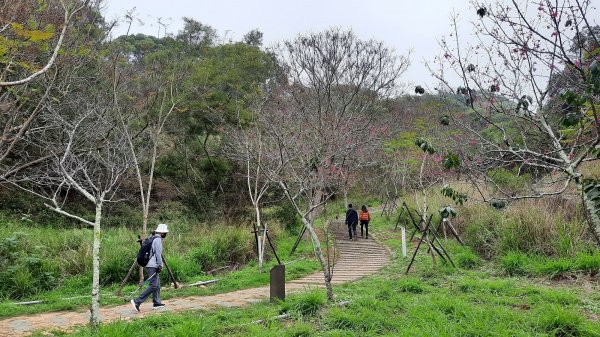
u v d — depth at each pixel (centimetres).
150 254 848
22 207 1770
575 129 468
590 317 613
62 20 888
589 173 1140
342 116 1652
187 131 2066
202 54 2195
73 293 1034
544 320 572
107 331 573
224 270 1413
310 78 1906
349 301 744
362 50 1970
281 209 2138
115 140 1181
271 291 829
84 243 1295
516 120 510
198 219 2069
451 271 1028
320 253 782
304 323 643
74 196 2025
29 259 1102
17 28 542
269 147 1438
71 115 1188
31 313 820
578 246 959
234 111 1948
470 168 507
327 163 1208
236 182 2203
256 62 2064
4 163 1416
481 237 1206
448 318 628
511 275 941
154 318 677
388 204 2786
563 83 459
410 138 1886
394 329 605
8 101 957
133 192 2111
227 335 602
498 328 555
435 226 1680
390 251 1645
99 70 1231
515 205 1202
